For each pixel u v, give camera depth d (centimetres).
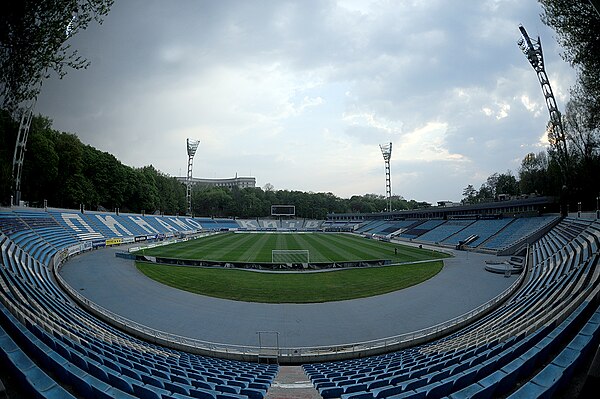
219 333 1742
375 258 4172
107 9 973
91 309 1911
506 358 831
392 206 16288
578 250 2317
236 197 13675
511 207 5712
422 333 1731
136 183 8031
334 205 14162
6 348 711
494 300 2089
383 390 734
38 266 2705
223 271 3247
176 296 2378
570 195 4291
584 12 1403
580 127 3838
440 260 4034
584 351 701
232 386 848
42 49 891
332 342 1645
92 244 4641
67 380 707
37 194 5503
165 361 1163
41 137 5116
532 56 4728
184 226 8538
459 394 619
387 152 10194
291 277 3033
